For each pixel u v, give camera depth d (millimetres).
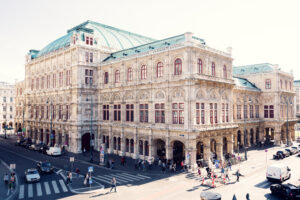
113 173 37719
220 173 37625
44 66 70562
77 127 55219
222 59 48656
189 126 39344
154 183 32312
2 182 33031
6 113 107750
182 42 41375
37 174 33656
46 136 67812
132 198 26562
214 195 21188
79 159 48438
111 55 62562
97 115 59094
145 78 48094
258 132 69562
